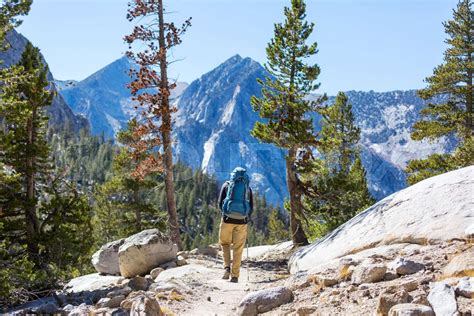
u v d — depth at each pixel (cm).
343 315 450
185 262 1200
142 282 812
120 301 666
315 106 1856
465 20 3017
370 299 466
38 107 2025
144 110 1903
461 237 612
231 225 923
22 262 1374
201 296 737
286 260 1464
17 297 1006
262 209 9431
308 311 490
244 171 942
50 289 1057
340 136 3055
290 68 1836
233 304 673
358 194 2023
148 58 1869
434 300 396
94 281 1152
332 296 509
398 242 694
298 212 1869
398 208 767
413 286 454
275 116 1822
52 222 2077
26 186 2055
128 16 1897
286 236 5750
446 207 689
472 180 721
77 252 2139
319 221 2305
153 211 3195
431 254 578
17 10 1650
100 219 3750
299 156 1878
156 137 1927
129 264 1134
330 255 798
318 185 1866
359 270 543
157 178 3177
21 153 1945
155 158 1922
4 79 1395
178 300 693
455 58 3041
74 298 824
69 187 2244
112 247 1284
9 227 1969
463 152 2550
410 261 539
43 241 1983
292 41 1811
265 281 899
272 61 1847
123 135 2380
